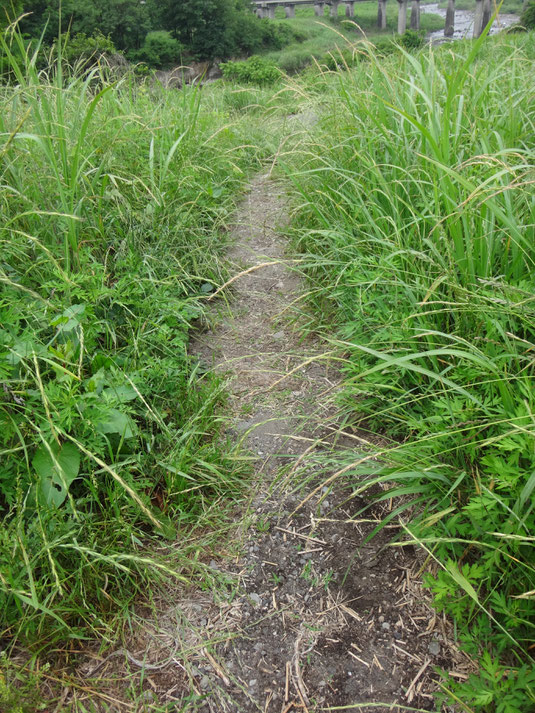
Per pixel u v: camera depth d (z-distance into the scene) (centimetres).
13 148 271
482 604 168
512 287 176
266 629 177
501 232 237
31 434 186
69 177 293
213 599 186
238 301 359
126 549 186
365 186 332
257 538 206
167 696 159
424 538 175
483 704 138
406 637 172
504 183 231
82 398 192
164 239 350
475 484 177
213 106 780
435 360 226
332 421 254
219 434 250
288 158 548
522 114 308
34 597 146
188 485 217
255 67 1730
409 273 246
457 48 438
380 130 314
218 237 422
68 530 173
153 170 378
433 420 198
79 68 422
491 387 193
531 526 156
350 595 186
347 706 155
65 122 339
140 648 170
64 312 222
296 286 368
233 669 166
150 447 216
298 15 5228
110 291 259
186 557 196
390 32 4134
